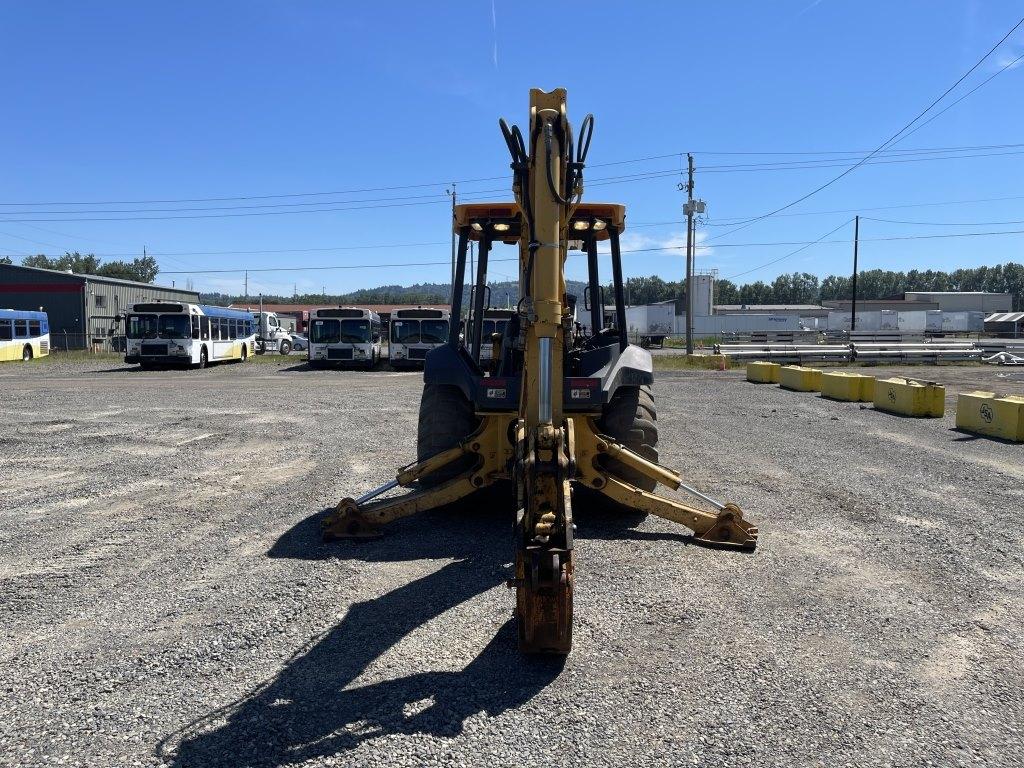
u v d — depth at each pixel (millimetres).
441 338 28453
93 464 8672
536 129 4156
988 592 4625
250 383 21031
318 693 3311
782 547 5508
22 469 8375
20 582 4727
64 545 5512
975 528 6031
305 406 14875
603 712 3164
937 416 13156
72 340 45062
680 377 23188
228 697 3279
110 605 4340
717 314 70562
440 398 6383
